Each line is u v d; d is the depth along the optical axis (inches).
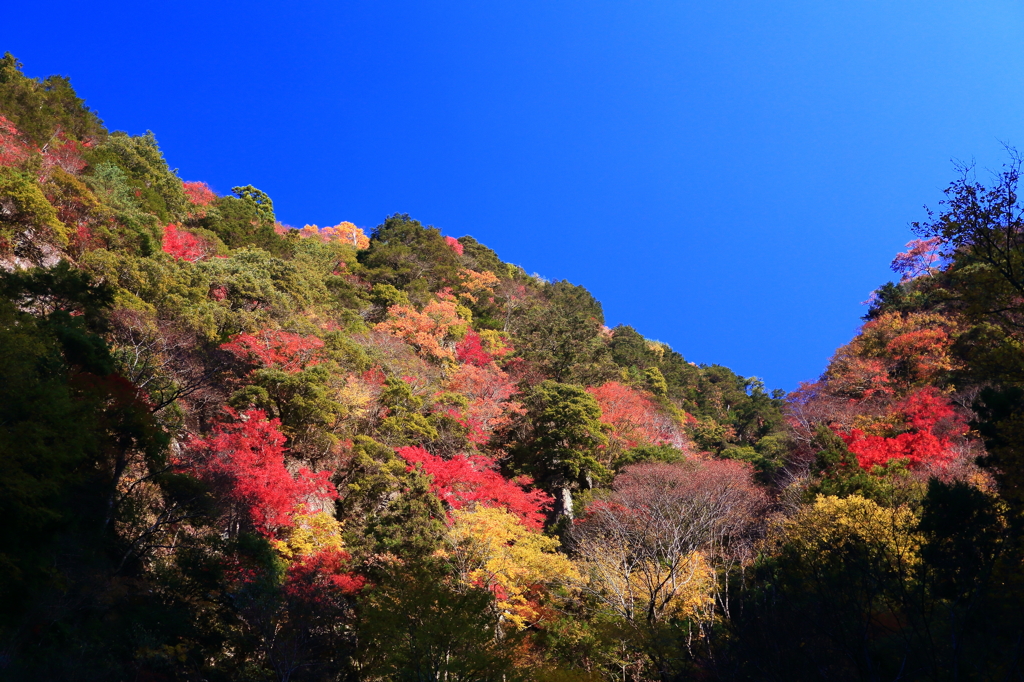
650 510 928.3
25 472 491.5
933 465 940.6
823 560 522.6
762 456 1555.1
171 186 1790.1
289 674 603.5
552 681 626.2
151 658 546.6
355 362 1208.8
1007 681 335.3
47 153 1236.5
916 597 425.1
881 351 1508.4
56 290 759.1
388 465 966.4
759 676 417.7
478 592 525.0
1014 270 451.8
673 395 2277.3
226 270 1290.6
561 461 1291.8
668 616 713.0
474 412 1365.7
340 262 2193.7
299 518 839.1
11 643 456.1
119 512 684.1
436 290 2308.1
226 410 933.8
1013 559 414.3
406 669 502.6
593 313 2984.7
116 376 690.8
